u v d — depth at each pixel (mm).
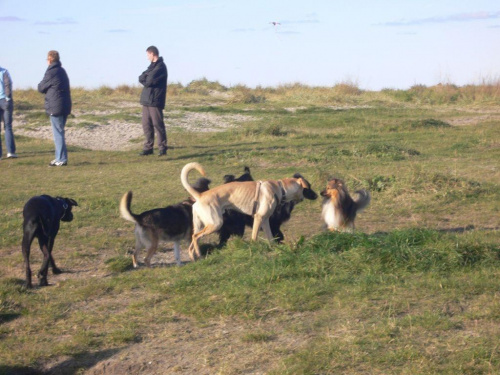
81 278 12516
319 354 8070
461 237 12109
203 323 9656
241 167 17359
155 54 18547
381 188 15289
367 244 11594
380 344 8203
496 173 16078
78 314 10398
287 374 7652
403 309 9336
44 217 12219
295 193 13266
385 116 24766
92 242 13523
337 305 9695
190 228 12898
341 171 16516
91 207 14867
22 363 8836
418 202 14695
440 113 25547
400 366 7629
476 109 26906
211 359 8414
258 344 8688
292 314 9602
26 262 11922
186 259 13086
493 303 9211
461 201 14672
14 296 11219
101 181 16531
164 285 11312
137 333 9508
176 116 24469
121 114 24516
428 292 9898
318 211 14625
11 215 14562
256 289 10539
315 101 29141
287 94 31984
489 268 10852
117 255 13188
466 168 16500
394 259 11148
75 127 22688
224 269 11859
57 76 17734
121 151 19812
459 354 7777
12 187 16188
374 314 9266
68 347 9195
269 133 21297
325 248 11883
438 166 16703
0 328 9977
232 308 9898
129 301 10930
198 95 32094
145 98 18641
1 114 18766
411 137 20312
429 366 7535
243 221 13273
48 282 12336
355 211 13328
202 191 13289
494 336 8219
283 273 11055
